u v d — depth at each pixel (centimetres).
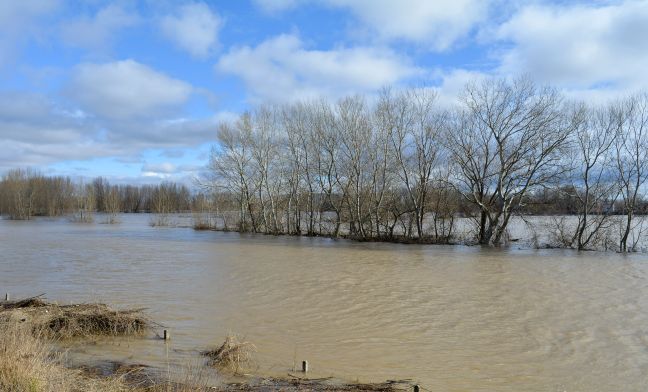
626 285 2302
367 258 3322
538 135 3781
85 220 8425
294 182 5253
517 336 1448
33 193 9588
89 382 891
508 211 4047
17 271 2648
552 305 1873
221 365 1105
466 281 2417
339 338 1414
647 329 1528
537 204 3972
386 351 1291
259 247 4066
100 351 1180
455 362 1205
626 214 3797
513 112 3856
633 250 3716
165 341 1298
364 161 4678
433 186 4253
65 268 2778
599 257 3381
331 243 4422
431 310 1784
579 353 1286
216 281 2372
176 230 6272
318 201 5256
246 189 5650
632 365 1191
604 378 1104
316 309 1791
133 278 2438
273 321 1603
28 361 809
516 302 1922
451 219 4378
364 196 4750
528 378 1097
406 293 2100
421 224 4366
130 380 967
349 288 2216
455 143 4072
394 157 4481
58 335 1251
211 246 4138
